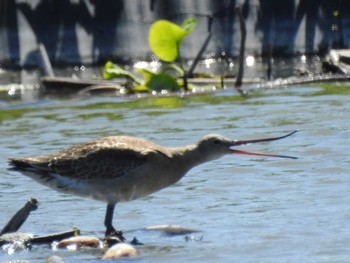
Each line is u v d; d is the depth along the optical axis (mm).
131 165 11820
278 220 12023
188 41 25984
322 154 15203
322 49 27219
